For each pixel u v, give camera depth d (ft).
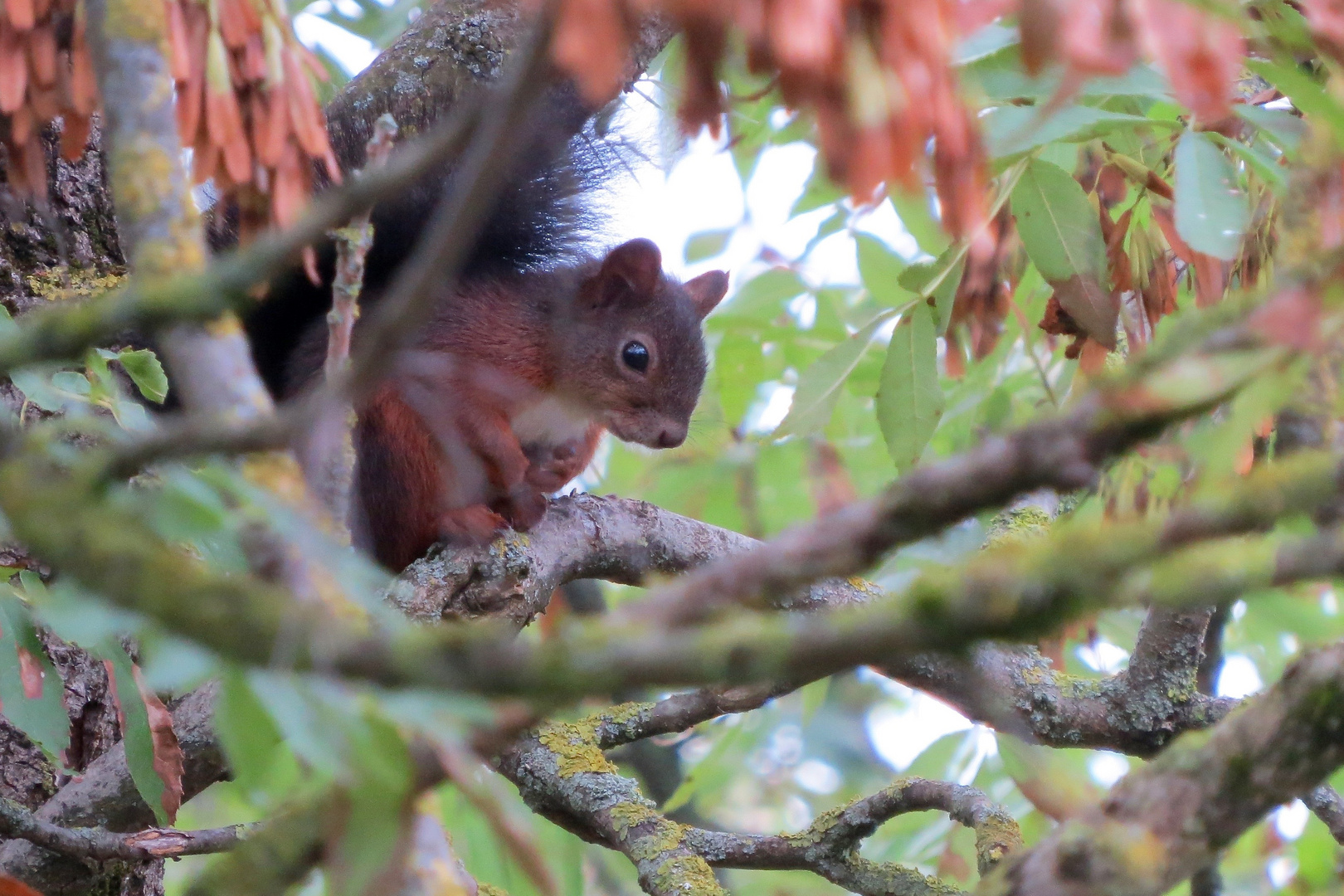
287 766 15.21
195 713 22.25
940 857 32.65
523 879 26.53
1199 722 25.12
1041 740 25.17
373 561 28.91
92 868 22.36
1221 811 12.31
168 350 11.67
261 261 9.96
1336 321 9.67
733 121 29.45
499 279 34.86
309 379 29.04
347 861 9.71
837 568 9.30
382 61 29.01
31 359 10.19
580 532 26.16
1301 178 16.96
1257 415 11.50
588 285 35.12
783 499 37.32
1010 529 27.43
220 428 9.54
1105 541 8.34
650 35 25.05
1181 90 9.59
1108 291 22.85
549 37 8.20
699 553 27.09
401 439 28.60
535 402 34.32
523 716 10.33
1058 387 34.24
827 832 25.59
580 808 26.48
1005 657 25.52
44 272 25.14
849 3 9.73
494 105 8.52
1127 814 12.53
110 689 23.70
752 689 26.91
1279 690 12.32
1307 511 8.54
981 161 11.01
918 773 33.22
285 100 16.02
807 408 25.21
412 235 30.96
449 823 28.84
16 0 16.57
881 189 12.02
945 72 10.18
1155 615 25.00
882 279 34.53
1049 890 12.37
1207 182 16.70
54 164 25.57
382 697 9.36
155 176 12.52
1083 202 22.41
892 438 24.30
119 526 8.94
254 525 10.55
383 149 13.01
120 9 12.91
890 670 25.29
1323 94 13.69
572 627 9.01
